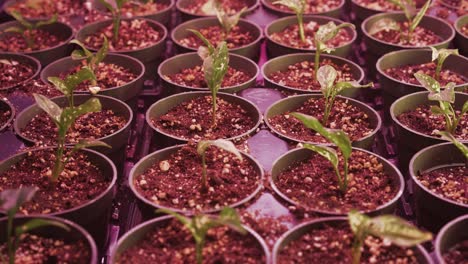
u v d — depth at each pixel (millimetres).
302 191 658
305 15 984
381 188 662
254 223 620
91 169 687
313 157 700
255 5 1038
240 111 778
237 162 692
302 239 602
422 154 688
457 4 1043
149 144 799
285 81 845
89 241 590
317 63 838
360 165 684
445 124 759
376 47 908
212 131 750
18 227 564
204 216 563
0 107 780
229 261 583
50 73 851
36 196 655
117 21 923
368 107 771
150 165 690
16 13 921
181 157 699
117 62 876
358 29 1032
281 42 936
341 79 847
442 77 857
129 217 714
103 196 638
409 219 696
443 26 953
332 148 691
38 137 738
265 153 714
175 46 929
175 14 1086
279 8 1045
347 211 631
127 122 756
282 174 684
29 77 850
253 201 645
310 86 830
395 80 815
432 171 695
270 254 587
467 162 699
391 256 588
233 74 861
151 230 609
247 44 937
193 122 762
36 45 951
